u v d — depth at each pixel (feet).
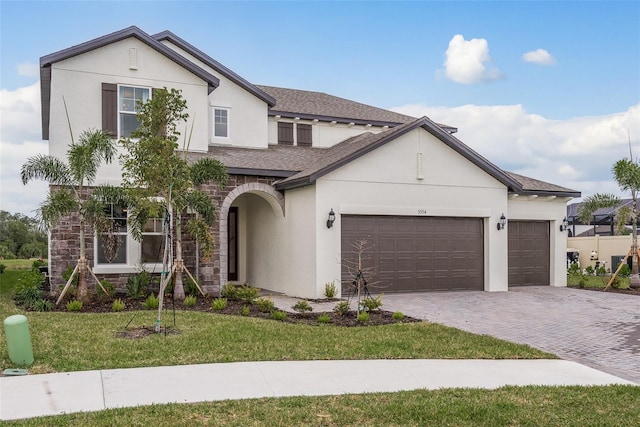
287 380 25.36
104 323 36.35
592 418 21.12
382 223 56.95
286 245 59.26
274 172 58.29
